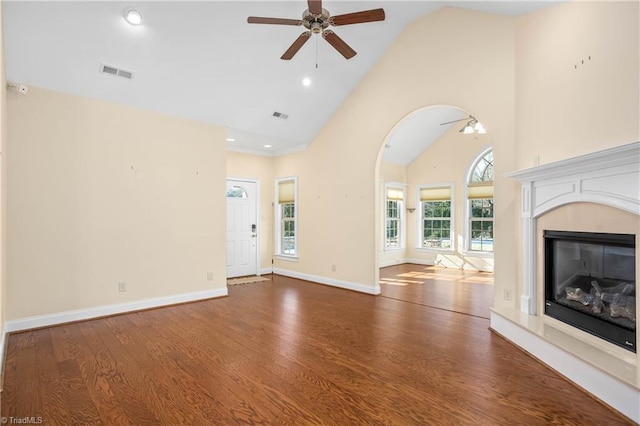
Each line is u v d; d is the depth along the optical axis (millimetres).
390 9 4055
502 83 3488
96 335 3275
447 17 4016
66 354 2824
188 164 4594
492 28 3582
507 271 3441
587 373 2168
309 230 6055
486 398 2137
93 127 3820
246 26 3566
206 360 2709
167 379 2395
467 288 5449
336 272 5539
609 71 2295
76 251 3689
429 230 8281
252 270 6629
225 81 4180
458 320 3758
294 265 6375
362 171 5129
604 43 2338
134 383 2340
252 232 6637
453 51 3959
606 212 2334
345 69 4789
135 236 4121
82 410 2016
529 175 3037
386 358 2746
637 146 1903
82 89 3670
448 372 2494
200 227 4695
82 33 3143
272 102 4824
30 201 3408
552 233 2891
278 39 3859
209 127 4820
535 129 3092
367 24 4211
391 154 7848
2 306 2779
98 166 3854
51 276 3531
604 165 2256
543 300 3023
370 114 4984
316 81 4777
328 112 5504
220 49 3725
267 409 2021
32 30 2986
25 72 3311
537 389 2240
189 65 3795
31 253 3416
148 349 2934
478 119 3705
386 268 7648
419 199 8367
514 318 3047
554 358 2479
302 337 3225
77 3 2895
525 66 3234
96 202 3832
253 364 2637
